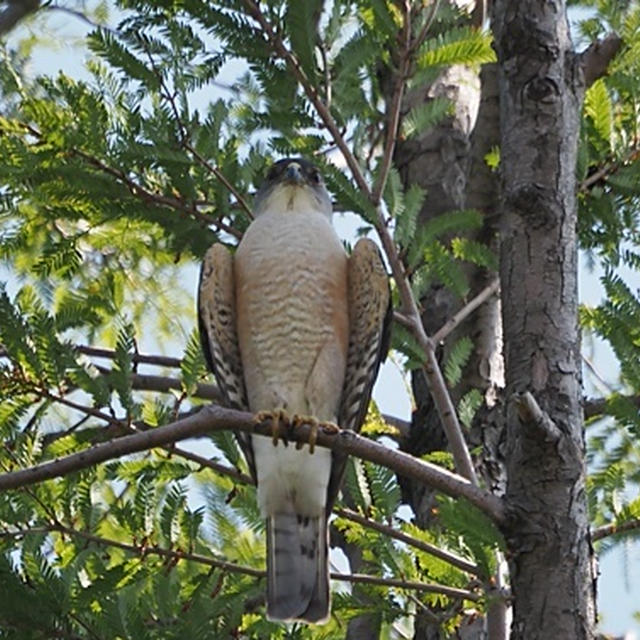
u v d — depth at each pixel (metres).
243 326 10.92
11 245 12.29
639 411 10.37
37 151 10.64
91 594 9.38
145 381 11.95
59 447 9.91
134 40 10.73
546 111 9.04
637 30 11.70
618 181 11.55
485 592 9.10
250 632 10.03
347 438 8.52
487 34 10.38
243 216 11.46
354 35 10.76
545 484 8.20
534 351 8.53
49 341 9.62
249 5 10.59
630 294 10.62
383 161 10.60
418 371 11.95
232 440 10.48
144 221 11.23
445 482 8.34
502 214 9.02
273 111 11.09
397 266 10.62
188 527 9.91
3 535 9.70
